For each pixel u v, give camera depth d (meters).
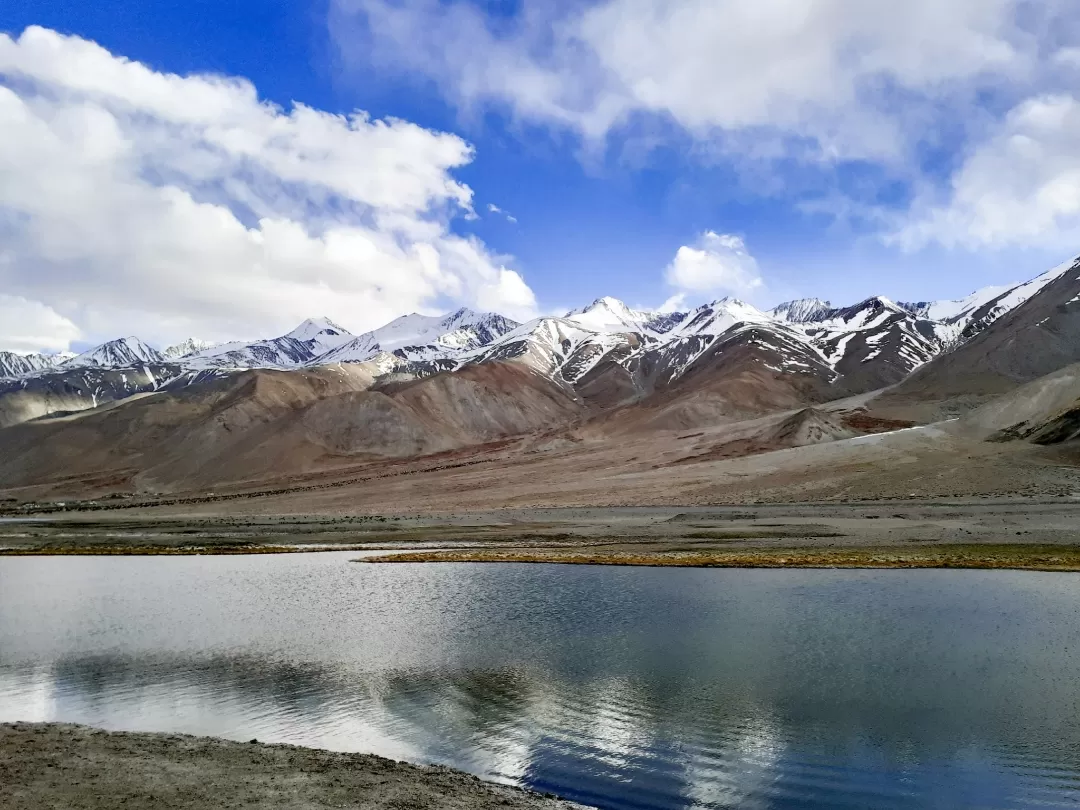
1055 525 62.56
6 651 26.73
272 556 60.03
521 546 62.28
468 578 44.28
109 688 21.92
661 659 24.50
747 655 24.88
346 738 17.62
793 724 18.30
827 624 29.55
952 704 19.62
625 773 15.49
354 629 30.05
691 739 17.38
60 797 12.89
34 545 72.81
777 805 14.09
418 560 53.31
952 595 35.59
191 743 16.33
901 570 44.19
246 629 30.34
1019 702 19.70
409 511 104.44
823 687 21.22
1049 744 16.91
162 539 75.44
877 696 20.36
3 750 15.67
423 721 18.75
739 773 15.53
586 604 34.97
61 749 15.76
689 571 45.47
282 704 20.20
